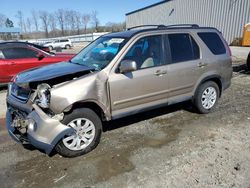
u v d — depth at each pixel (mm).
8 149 3863
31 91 3305
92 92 3424
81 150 3551
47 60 7828
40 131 3082
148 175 3064
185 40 4562
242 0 19672
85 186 2912
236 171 3076
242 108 5359
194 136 4078
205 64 4762
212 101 5129
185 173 3072
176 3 27688
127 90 3807
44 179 3072
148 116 5000
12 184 2998
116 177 3055
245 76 8711
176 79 4391
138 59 3949
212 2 22562
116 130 4402
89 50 4520
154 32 4188
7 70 7418
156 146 3787
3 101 6586
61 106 3189
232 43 20578
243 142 3814
